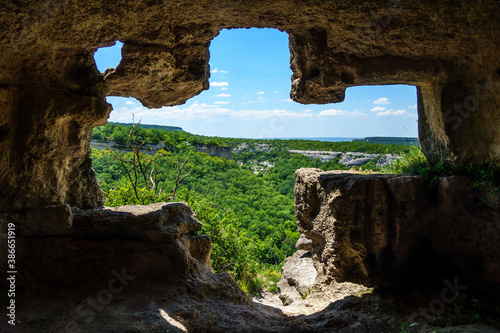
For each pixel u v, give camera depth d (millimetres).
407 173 7227
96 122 5305
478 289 5414
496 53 4910
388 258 6125
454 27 4617
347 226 6156
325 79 5695
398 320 5051
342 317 5227
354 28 4789
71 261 5230
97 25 4332
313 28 5375
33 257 5062
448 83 5684
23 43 4129
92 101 5066
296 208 7781
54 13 3871
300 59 6070
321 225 6730
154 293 5062
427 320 4906
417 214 6020
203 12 4645
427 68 5555
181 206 6188
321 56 5535
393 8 4324
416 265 6078
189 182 18500
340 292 6027
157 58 5160
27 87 4727
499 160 5387
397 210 5934
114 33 4590
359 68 5500
